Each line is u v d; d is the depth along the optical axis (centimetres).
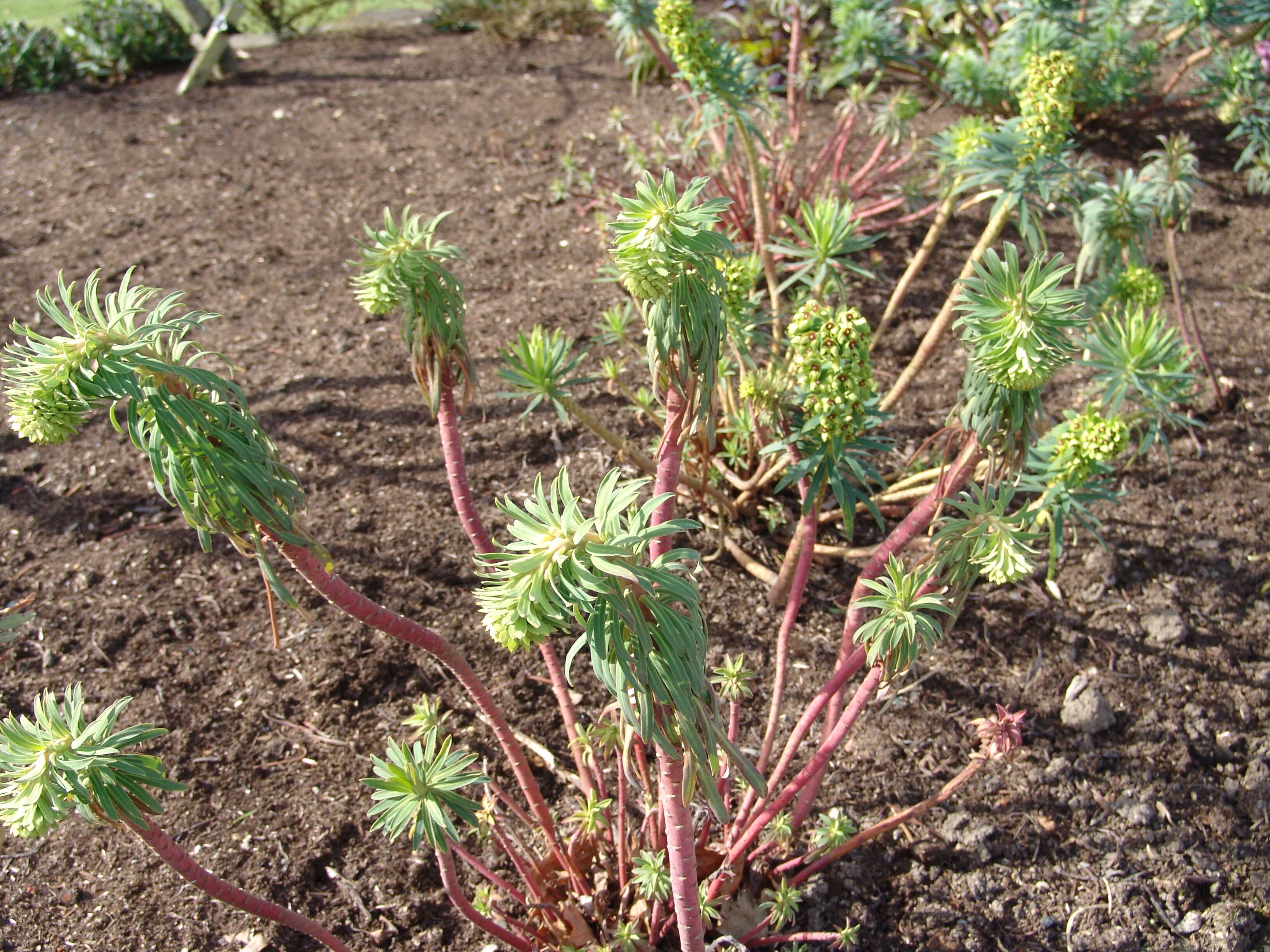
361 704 299
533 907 220
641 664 126
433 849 261
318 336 445
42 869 260
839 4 571
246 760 284
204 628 322
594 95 669
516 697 300
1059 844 268
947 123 600
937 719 294
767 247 323
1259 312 454
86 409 142
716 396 316
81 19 738
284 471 159
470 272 482
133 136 636
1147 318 362
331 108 670
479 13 812
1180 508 364
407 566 338
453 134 622
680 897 164
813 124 611
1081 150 580
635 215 151
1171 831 272
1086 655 314
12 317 459
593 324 440
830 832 231
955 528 185
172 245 514
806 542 224
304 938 245
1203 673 311
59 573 341
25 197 566
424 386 212
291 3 857
